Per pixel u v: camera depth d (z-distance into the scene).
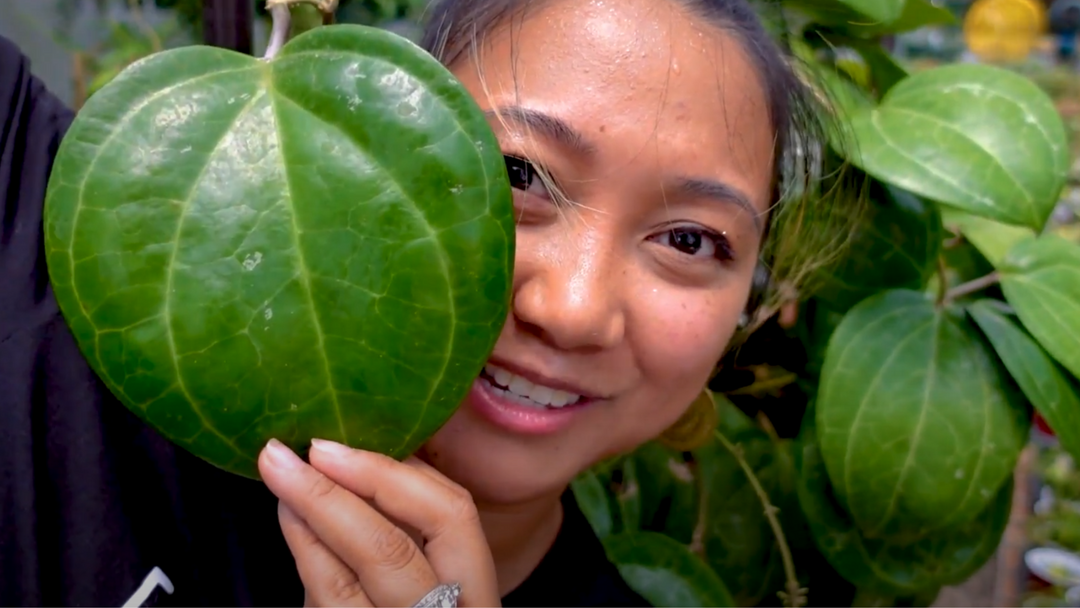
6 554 0.34
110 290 0.23
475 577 0.27
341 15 0.59
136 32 0.64
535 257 0.29
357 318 0.23
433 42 0.33
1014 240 0.44
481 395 0.31
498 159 0.23
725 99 0.30
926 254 0.43
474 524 0.27
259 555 0.39
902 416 0.40
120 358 0.23
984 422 0.40
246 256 0.23
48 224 0.23
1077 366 0.38
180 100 0.23
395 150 0.23
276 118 0.23
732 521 0.51
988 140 0.37
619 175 0.28
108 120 0.23
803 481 0.46
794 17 0.44
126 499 0.36
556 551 0.43
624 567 0.45
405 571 0.25
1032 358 0.40
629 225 0.29
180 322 0.23
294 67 0.24
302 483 0.24
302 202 0.23
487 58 0.30
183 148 0.23
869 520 0.41
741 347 0.48
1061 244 0.42
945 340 0.41
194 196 0.23
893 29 0.44
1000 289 0.44
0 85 0.36
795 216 0.39
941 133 0.38
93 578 0.35
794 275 0.42
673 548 0.46
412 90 0.23
